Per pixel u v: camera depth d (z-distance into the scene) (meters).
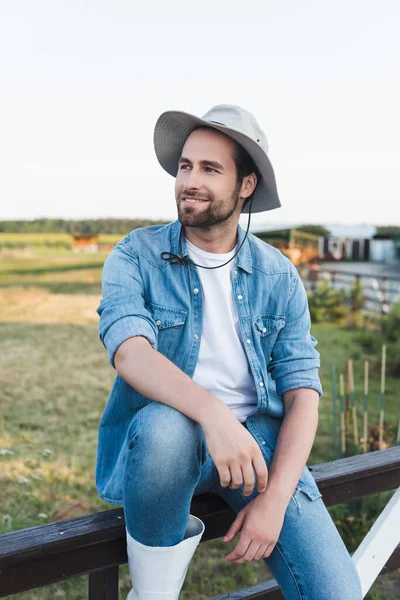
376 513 3.73
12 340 8.23
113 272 1.61
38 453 4.59
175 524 1.38
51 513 3.67
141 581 1.41
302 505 1.54
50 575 1.39
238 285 1.70
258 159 1.63
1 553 1.30
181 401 1.39
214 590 3.12
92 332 8.87
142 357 1.45
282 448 1.57
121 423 1.68
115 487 1.58
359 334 8.95
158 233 1.71
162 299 1.63
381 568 1.92
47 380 6.52
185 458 1.35
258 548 1.42
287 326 1.78
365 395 4.24
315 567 1.46
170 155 1.79
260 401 1.66
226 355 1.67
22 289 11.25
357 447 4.33
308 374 1.72
